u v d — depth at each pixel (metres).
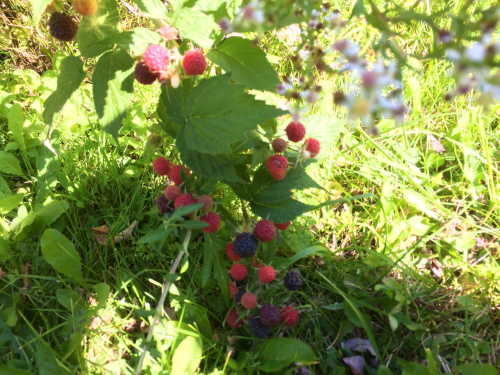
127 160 0.42
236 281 0.29
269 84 0.25
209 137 0.24
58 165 0.40
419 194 0.39
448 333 0.30
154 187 0.39
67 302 0.30
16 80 0.48
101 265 0.35
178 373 0.26
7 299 0.32
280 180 0.28
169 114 0.26
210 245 0.29
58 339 0.30
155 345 0.29
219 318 0.31
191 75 0.25
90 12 0.25
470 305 0.31
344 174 0.41
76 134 0.42
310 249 0.31
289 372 0.27
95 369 0.28
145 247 0.35
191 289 0.32
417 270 0.34
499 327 0.31
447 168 0.41
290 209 0.27
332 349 0.30
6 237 0.35
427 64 0.49
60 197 0.39
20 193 0.38
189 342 0.26
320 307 0.32
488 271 0.33
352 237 0.37
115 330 0.30
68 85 0.27
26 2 0.49
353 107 0.16
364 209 0.39
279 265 0.30
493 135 0.42
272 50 0.48
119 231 0.36
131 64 0.26
